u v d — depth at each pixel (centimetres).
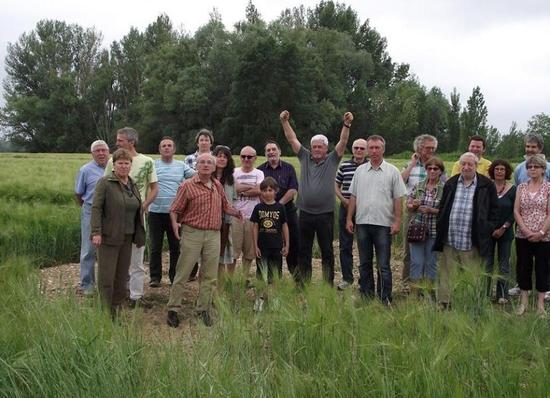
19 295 514
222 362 424
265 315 505
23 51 7825
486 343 416
